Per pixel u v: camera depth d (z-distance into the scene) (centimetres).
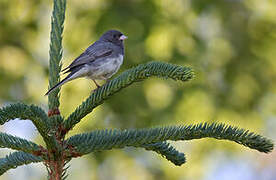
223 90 1331
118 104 1264
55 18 474
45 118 389
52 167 409
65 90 1233
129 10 1309
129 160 1290
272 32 1399
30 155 433
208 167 1273
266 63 1375
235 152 1276
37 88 1329
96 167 1271
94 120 1228
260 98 1350
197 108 1266
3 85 1348
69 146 408
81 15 1312
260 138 398
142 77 436
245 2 1416
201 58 1305
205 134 409
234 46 1380
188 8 1352
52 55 470
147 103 1259
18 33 1395
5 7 1382
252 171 1399
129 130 420
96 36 1260
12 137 411
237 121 1312
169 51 1254
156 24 1279
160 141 412
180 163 457
